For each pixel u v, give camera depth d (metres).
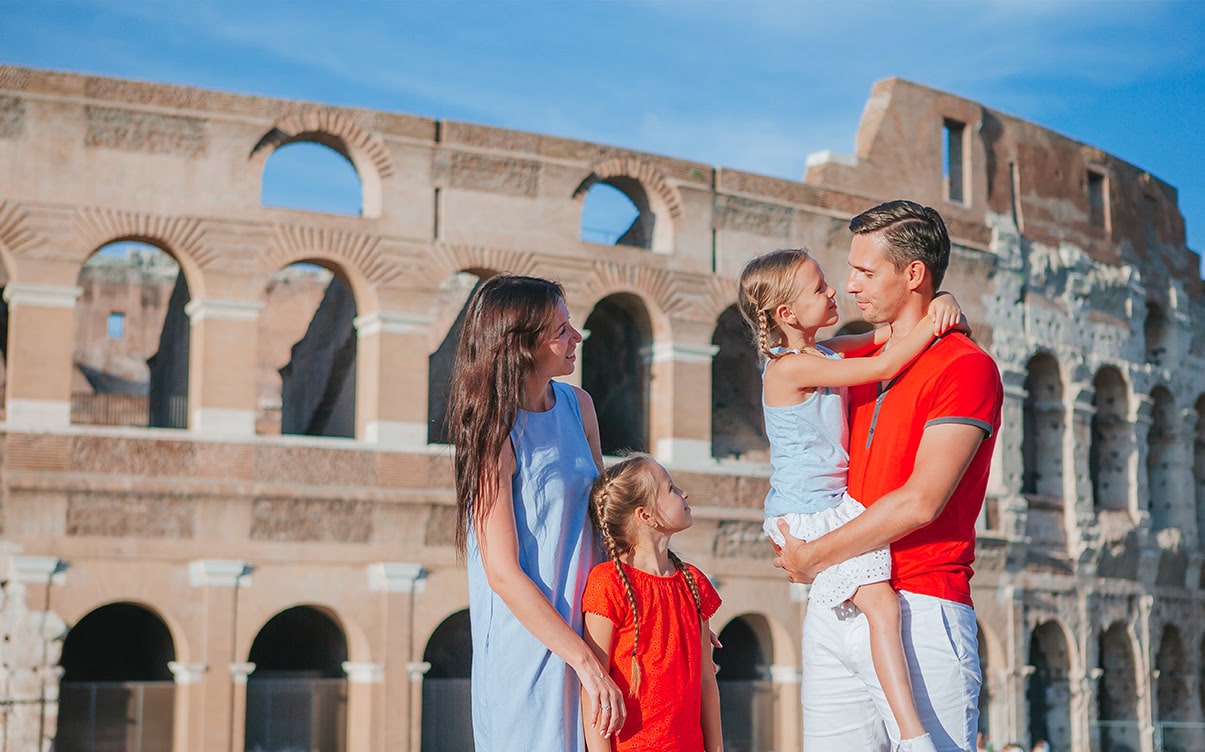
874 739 6.55
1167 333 46.84
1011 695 38.34
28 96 28.28
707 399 34.16
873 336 7.25
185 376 38.06
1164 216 47.34
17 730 26.62
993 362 6.25
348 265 30.56
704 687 6.63
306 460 29.66
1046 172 42.34
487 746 5.98
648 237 34.78
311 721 29.55
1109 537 41.78
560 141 33.00
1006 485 39.28
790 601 34.62
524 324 6.05
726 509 33.91
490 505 5.89
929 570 6.26
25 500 27.39
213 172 29.55
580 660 5.74
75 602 27.55
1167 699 45.59
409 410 30.72
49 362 27.95
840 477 6.61
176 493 28.48
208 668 28.30
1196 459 48.81
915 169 38.81
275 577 29.19
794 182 36.28
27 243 28.02
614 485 6.41
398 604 30.03
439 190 31.64
